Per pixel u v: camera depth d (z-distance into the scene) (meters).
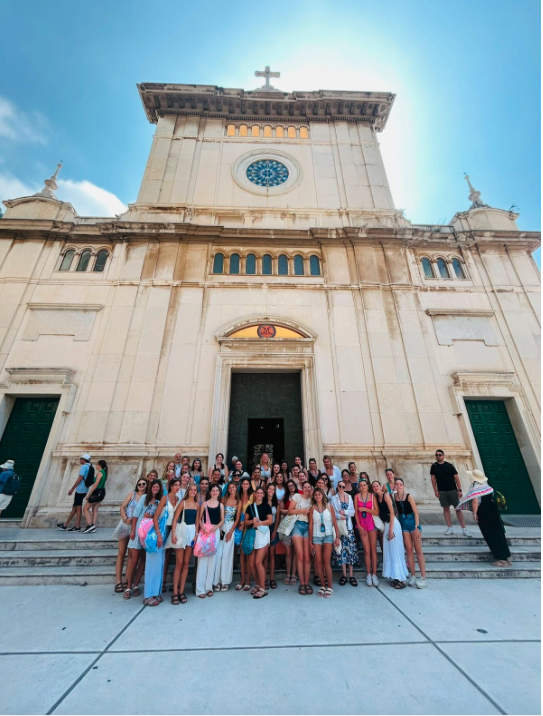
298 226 15.25
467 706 2.95
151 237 14.17
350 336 12.72
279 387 12.69
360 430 11.22
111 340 12.12
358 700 3.02
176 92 18.17
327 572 5.73
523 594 5.64
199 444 10.75
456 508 8.49
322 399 11.62
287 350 12.27
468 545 7.77
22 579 6.11
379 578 6.49
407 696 3.08
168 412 11.14
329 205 16.05
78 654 3.79
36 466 10.66
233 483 6.64
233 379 12.68
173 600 5.28
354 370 12.13
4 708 2.90
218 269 13.98
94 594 5.64
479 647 3.94
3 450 10.79
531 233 14.98
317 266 14.33
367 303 13.30
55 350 11.99
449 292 13.90
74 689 3.16
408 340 12.70
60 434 10.70
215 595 5.65
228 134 18.27
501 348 12.88
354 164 17.34
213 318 12.77
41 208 14.75
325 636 4.21
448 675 3.40
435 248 15.01
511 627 4.45
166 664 3.60
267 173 16.88
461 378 12.02
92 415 10.95
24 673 3.41
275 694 3.10
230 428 11.98
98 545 7.45
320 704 2.96
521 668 3.52
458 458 10.93
